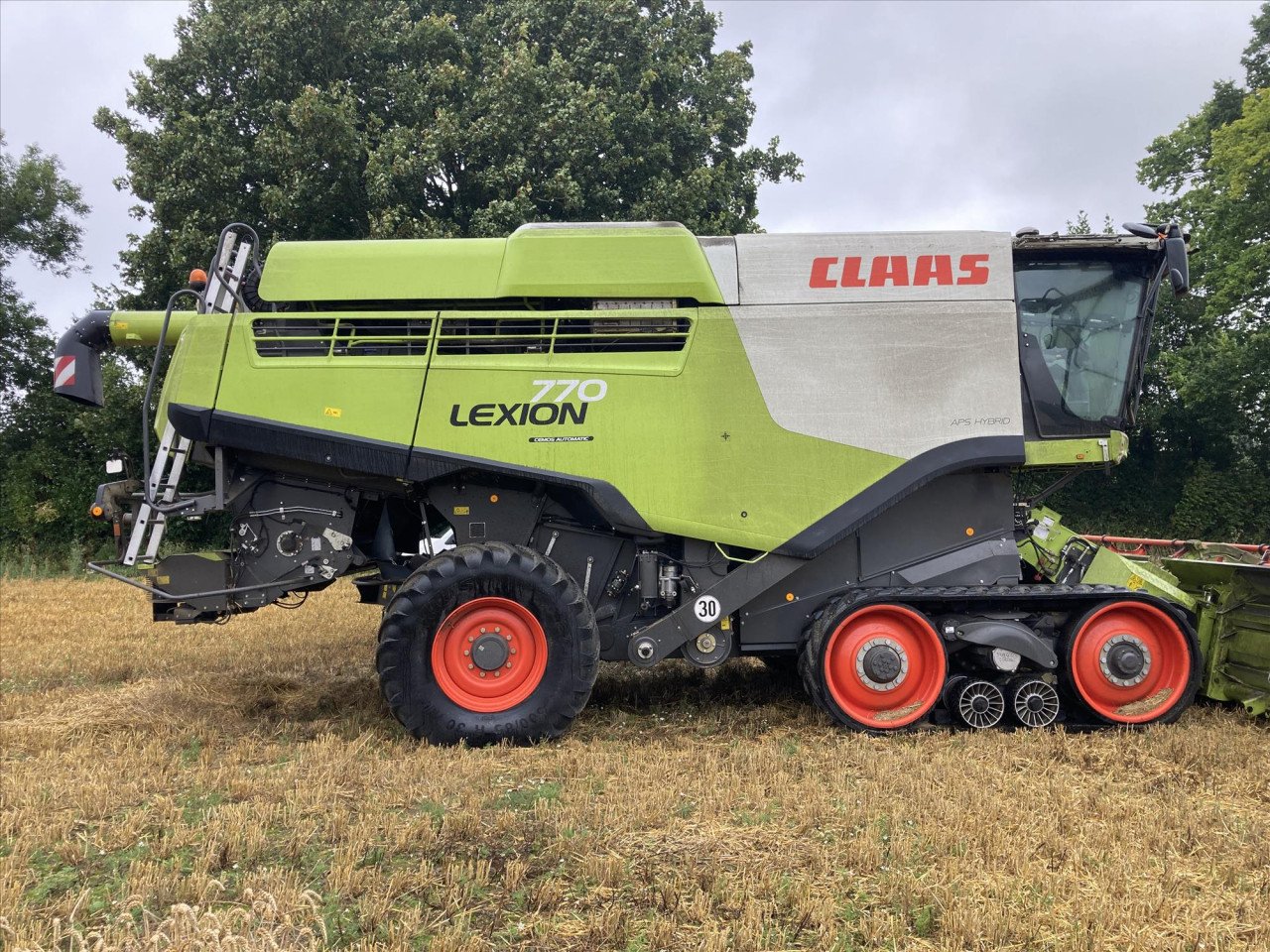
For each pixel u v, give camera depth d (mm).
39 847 3520
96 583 15352
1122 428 5707
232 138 16297
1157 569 6293
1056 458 5594
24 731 5277
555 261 5250
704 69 20266
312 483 5480
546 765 4559
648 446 5211
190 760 4750
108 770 4473
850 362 5285
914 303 5324
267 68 15742
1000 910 2838
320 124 14883
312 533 5469
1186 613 5484
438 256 5320
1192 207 22250
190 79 16812
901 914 2869
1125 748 4852
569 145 15742
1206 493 21641
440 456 5105
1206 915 2926
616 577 5582
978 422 5332
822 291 5305
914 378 5309
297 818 3729
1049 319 5668
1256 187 19312
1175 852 3439
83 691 6555
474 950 2639
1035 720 5293
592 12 17375
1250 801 4086
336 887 3061
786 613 5547
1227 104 22547
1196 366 20703
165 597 5230
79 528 19438
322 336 5184
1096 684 5352
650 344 5312
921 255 5348
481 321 5352
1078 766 4598
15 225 21859
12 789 4160
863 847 3297
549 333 5266
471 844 3449
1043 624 5441
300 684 6625
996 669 5312
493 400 5160
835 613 5215
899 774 4301
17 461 20391
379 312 5215
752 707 5875
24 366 21125
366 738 5012
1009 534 5664
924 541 5609
